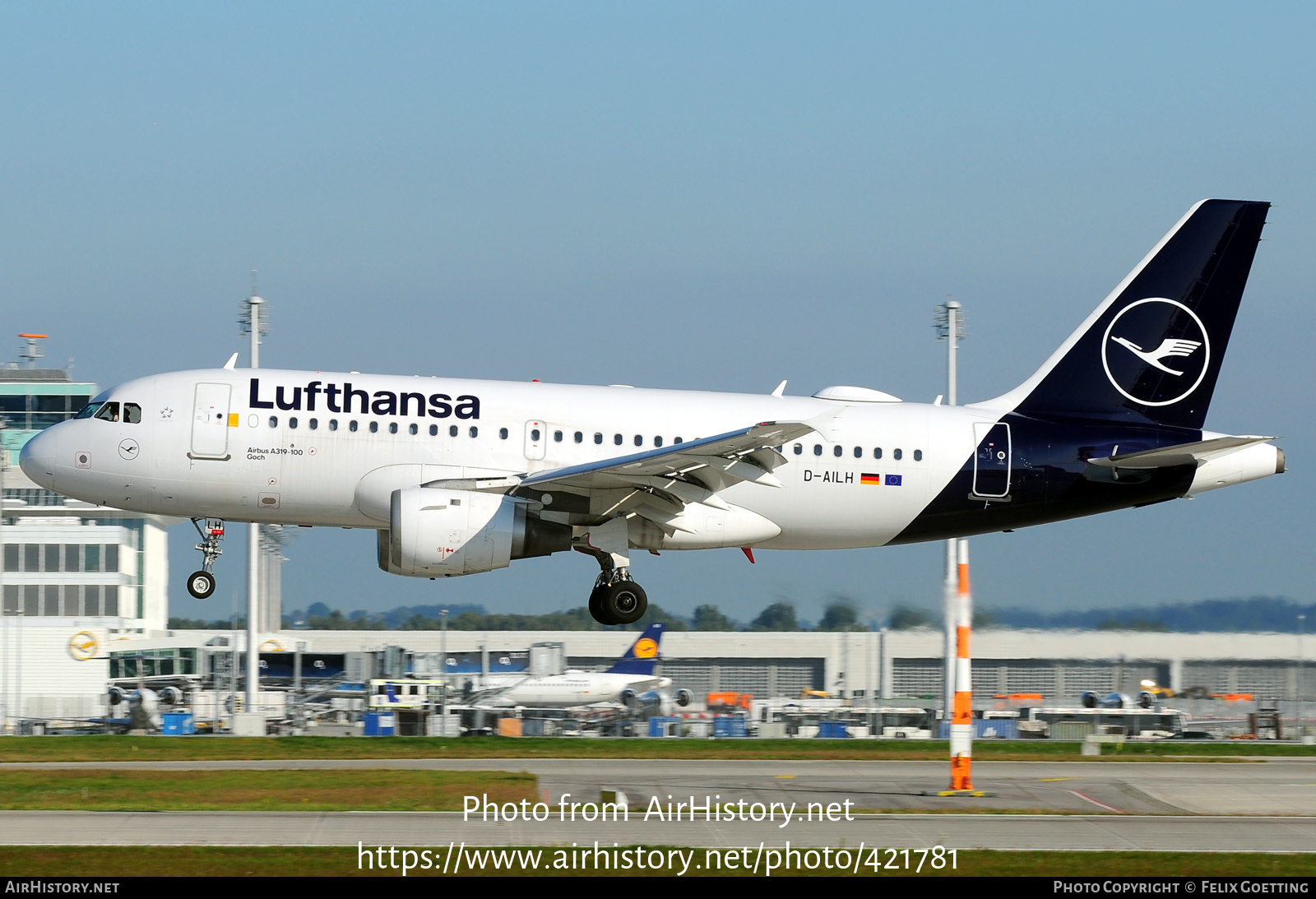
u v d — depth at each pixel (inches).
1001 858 2972.4
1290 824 3518.7
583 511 4918.8
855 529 5255.9
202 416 4849.9
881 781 4271.7
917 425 5251.0
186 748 4990.2
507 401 5007.4
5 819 3228.3
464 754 4987.7
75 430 4901.6
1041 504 5334.6
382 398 4926.2
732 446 4581.7
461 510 4746.6
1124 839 3253.0
